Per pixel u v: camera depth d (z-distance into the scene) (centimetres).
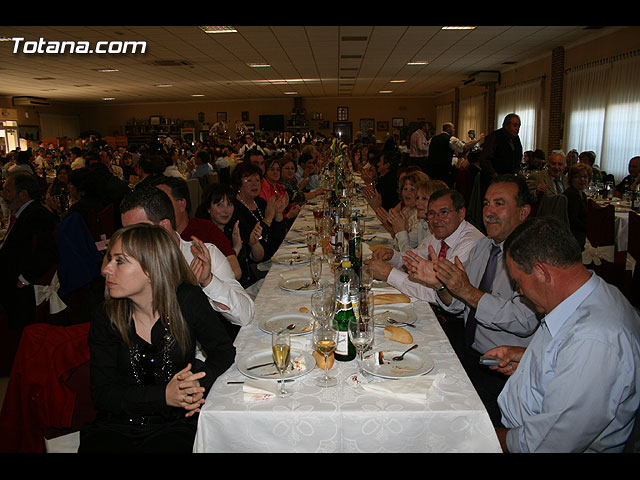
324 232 302
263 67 1163
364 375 141
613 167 808
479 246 218
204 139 2030
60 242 287
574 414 117
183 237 250
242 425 123
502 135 581
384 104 2059
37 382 146
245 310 174
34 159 1287
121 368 145
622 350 116
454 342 235
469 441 123
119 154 1389
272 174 500
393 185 553
